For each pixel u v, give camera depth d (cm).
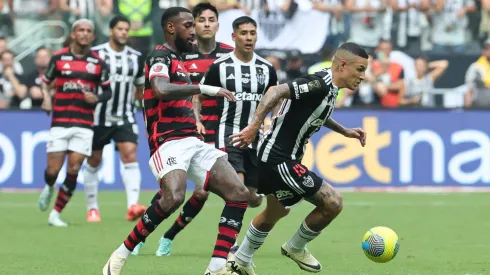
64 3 4688
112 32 3359
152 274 2106
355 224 3259
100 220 3400
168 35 1938
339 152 4584
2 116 4509
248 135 1908
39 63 4628
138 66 3356
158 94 1822
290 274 2125
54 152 3191
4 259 2372
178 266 2247
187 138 1905
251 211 3741
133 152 3309
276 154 2009
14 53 4653
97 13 4628
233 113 2473
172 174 1870
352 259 2408
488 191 4591
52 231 3055
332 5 4766
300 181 1994
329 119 2166
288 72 4684
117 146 3319
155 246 2686
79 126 3191
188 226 3216
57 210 3219
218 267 1872
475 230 3108
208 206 3956
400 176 4603
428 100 4791
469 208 3819
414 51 4809
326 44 4772
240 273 2083
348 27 4784
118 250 1903
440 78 4797
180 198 1859
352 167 4594
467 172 4616
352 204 3966
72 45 3209
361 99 4734
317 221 2030
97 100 3156
